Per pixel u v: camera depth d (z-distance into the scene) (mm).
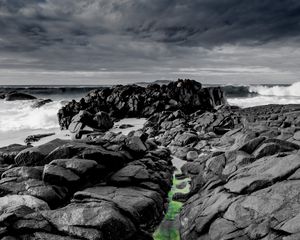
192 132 22969
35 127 35438
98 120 32938
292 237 5520
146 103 43969
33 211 7453
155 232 8836
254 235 6246
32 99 72000
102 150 12094
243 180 8297
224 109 40406
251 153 11000
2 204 8211
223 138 19797
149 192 10211
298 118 21109
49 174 9836
